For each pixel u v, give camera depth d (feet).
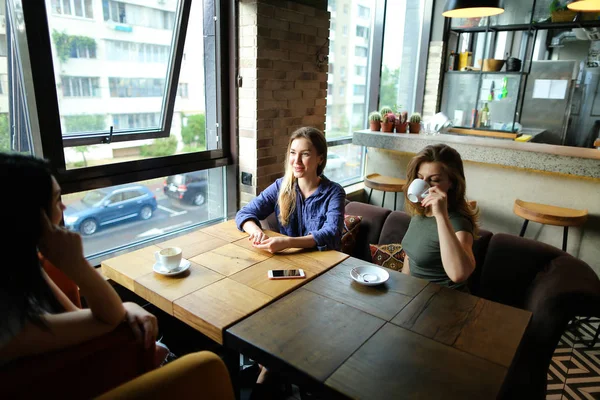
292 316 3.80
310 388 3.02
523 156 8.59
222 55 8.21
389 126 11.35
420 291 4.34
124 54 6.78
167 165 7.68
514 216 9.56
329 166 12.46
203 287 4.34
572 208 8.72
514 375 4.72
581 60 15.55
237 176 8.98
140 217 7.64
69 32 6.01
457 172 4.93
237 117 8.58
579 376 6.68
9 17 5.33
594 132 15.19
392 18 13.52
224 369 2.65
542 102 15.88
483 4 9.46
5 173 2.41
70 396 2.79
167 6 7.13
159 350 4.29
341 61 12.22
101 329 2.93
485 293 6.17
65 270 2.77
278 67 8.49
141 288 4.38
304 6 8.80
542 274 5.55
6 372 2.49
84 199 6.64
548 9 13.42
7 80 5.53
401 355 3.24
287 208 6.38
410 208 5.49
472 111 13.71
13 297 2.49
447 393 2.83
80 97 6.36
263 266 4.89
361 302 4.08
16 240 2.42
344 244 7.66
